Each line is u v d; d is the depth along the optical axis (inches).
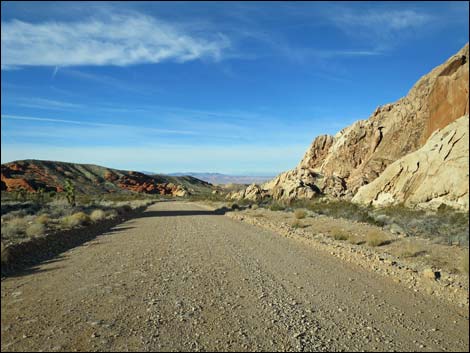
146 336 220.4
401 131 1996.8
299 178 2261.3
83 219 841.5
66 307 272.4
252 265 421.1
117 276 369.1
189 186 7234.3
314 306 279.0
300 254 490.0
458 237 535.8
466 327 239.9
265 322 245.3
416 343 215.3
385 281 350.0
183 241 620.1
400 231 644.1
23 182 4037.9
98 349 202.5
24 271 400.8
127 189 5605.3
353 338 221.3
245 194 2444.6
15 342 211.2
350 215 955.3
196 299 293.4
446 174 1126.4
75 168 5634.8
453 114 1481.3
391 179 1365.7
